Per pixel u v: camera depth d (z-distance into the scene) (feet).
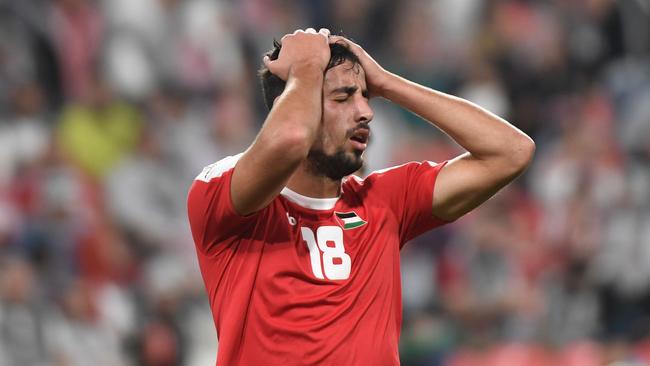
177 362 114.42
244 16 157.17
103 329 112.88
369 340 45.80
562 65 160.15
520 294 122.31
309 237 47.11
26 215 121.08
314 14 161.79
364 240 47.73
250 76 153.58
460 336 118.73
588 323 123.54
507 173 48.24
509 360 115.44
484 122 48.42
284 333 45.39
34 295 109.29
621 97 150.92
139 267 123.95
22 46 140.05
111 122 135.64
